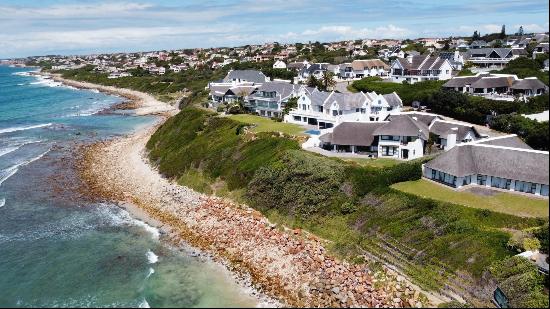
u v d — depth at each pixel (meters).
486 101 87.25
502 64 132.25
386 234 55.94
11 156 107.12
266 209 68.25
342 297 47.28
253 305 47.59
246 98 124.62
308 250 56.56
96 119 159.25
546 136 67.88
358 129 78.75
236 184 76.44
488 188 60.97
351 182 65.12
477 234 50.84
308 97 100.69
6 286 51.91
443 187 62.00
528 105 81.75
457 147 63.66
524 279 43.16
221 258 57.38
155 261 57.19
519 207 54.84
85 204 77.19
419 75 128.62
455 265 48.50
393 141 75.19
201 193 79.12
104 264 56.72
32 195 81.19
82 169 96.25
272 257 56.09
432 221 54.75
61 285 52.19
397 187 63.09
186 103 172.50
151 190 82.94
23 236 64.88
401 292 47.28
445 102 95.38
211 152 88.31
